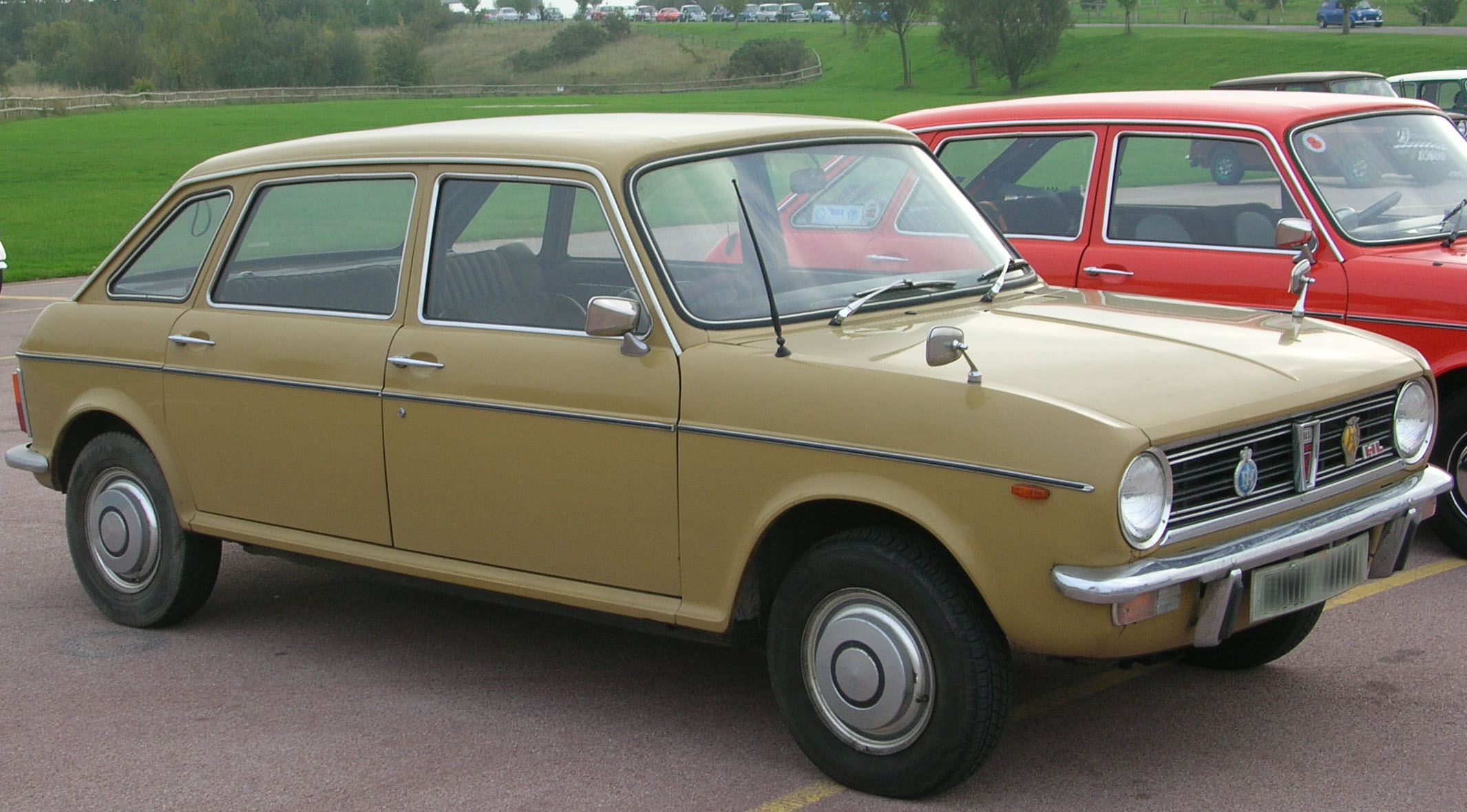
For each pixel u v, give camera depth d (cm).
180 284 535
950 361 370
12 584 620
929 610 368
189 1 12356
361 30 15025
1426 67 6184
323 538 491
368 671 507
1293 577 383
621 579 427
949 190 504
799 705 402
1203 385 374
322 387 477
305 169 505
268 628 559
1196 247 661
